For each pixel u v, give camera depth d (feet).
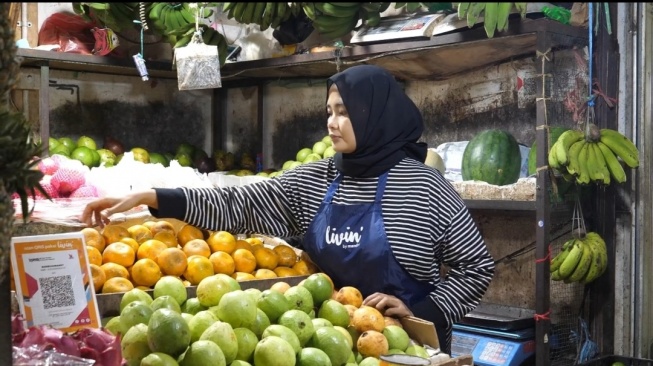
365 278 7.77
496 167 10.11
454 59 10.92
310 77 13.76
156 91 14.44
